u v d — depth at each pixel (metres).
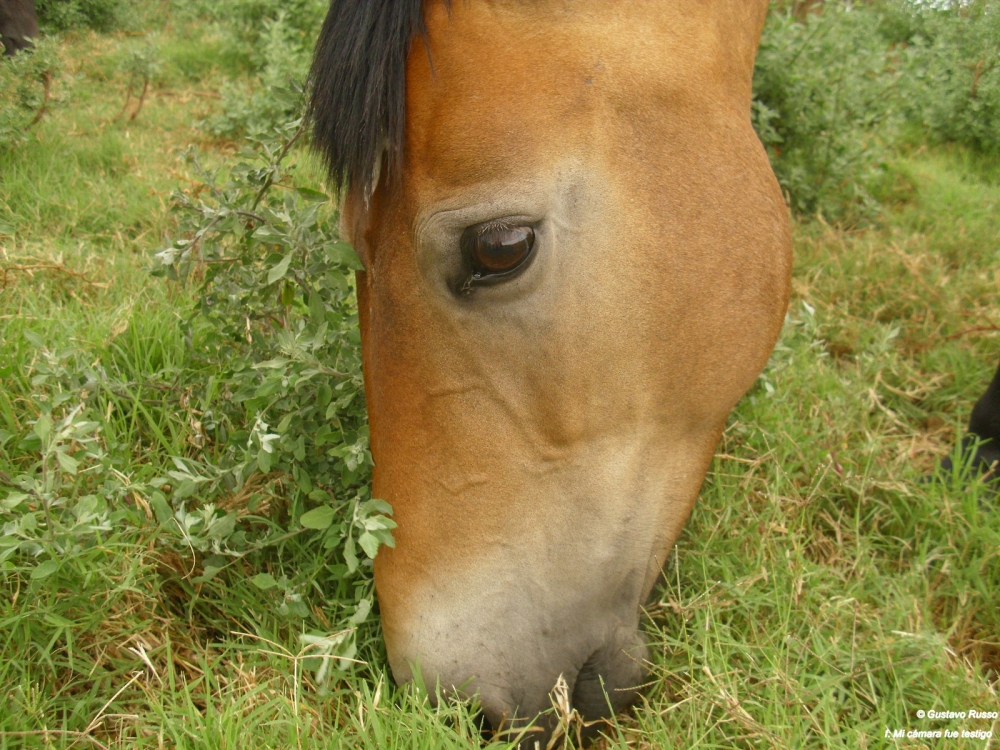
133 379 2.51
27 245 3.27
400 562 1.58
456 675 1.55
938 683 1.79
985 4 3.59
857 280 3.65
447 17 1.42
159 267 2.16
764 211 1.73
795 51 4.31
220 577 2.01
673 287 1.57
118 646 1.74
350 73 1.44
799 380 2.85
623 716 1.77
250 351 2.25
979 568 2.10
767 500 2.33
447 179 1.42
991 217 4.21
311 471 2.10
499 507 1.54
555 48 1.47
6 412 2.19
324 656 1.60
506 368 1.50
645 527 1.69
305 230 1.87
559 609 1.60
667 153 1.57
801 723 1.66
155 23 7.39
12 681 1.65
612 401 1.56
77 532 1.64
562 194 1.46
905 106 4.72
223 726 1.52
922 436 2.90
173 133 4.96
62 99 4.44
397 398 1.54
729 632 1.89
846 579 2.16
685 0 1.61
